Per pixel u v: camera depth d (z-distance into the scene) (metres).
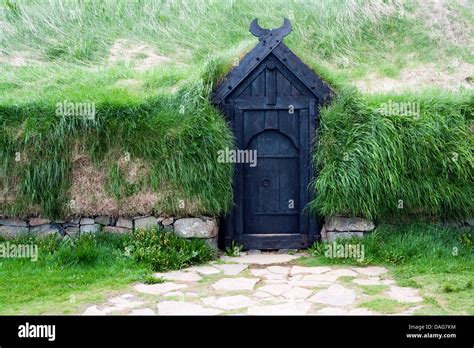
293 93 8.21
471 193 7.82
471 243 7.59
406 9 12.72
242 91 8.22
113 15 13.34
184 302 5.77
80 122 7.80
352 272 6.95
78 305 5.68
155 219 7.86
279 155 8.28
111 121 7.80
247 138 8.22
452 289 6.10
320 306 5.61
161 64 11.09
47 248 7.43
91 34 12.59
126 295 6.02
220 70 8.30
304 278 6.70
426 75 10.33
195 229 7.82
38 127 7.79
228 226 8.13
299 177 8.23
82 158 7.85
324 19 12.62
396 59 11.17
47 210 7.81
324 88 8.16
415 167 7.77
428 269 6.90
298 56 8.56
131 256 7.20
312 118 8.16
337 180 7.69
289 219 8.30
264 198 8.30
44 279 6.52
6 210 7.85
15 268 6.88
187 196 7.75
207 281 6.59
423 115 7.90
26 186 7.76
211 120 7.85
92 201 7.82
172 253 7.30
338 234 7.92
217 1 13.84
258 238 8.19
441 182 7.80
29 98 8.30
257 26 8.12
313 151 8.16
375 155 7.61
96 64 11.29
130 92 8.60
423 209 7.86
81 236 7.68
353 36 11.99
